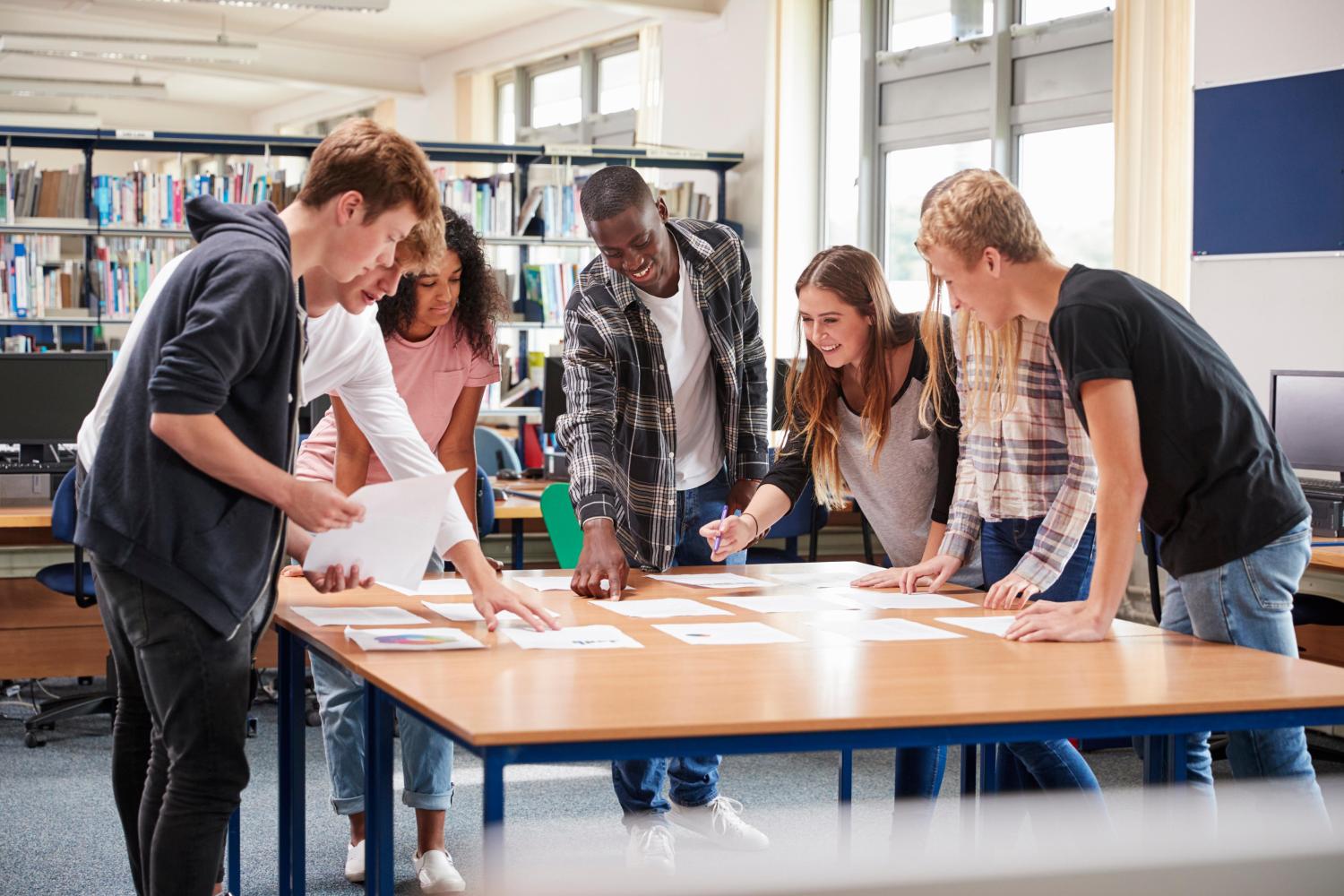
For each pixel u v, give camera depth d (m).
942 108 7.27
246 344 1.89
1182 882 1.12
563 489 4.36
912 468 2.90
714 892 1.05
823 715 1.68
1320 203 4.79
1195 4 5.16
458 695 1.77
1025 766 2.69
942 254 2.31
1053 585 2.65
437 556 3.17
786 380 2.98
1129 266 5.46
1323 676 1.98
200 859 2.01
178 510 1.92
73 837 3.61
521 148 7.63
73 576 4.75
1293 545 2.24
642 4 8.03
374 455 3.05
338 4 8.54
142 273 7.20
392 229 2.02
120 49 9.96
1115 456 2.17
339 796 3.17
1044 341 2.58
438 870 3.10
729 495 3.31
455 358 3.16
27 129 6.82
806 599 2.67
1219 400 2.18
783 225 7.97
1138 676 1.96
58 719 4.74
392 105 12.69
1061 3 6.62
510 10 10.16
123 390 1.95
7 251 6.99
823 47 8.02
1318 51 4.76
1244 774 2.26
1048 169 6.73
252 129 15.48
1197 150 5.18
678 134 8.78
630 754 1.61
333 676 3.14
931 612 2.53
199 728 1.98
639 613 2.49
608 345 3.03
